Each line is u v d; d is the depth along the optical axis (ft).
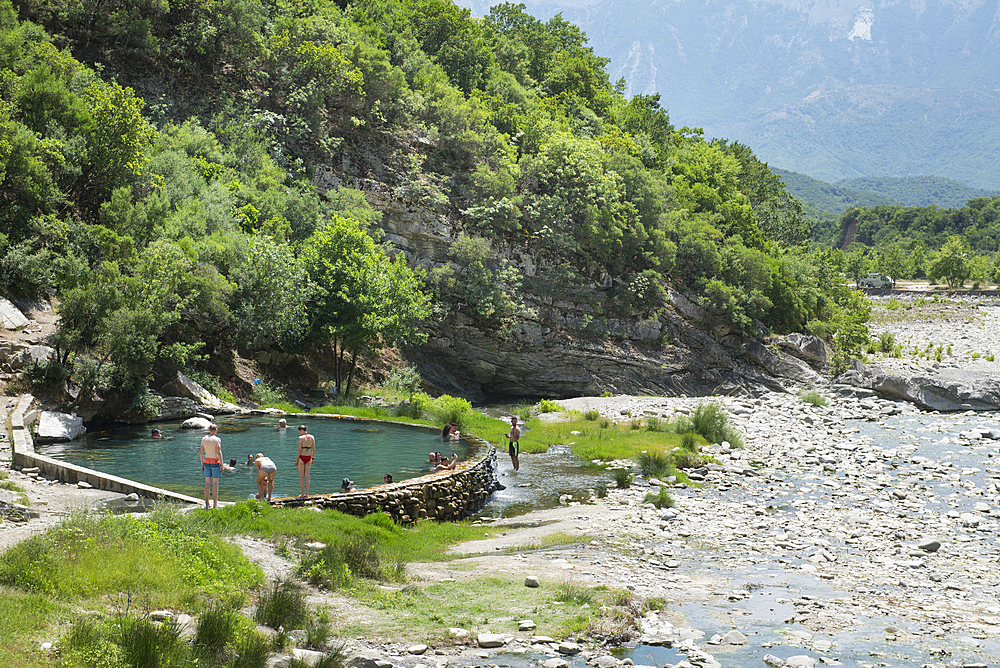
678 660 39.27
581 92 336.90
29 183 117.91
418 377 171.73
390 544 60.80
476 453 94.58
